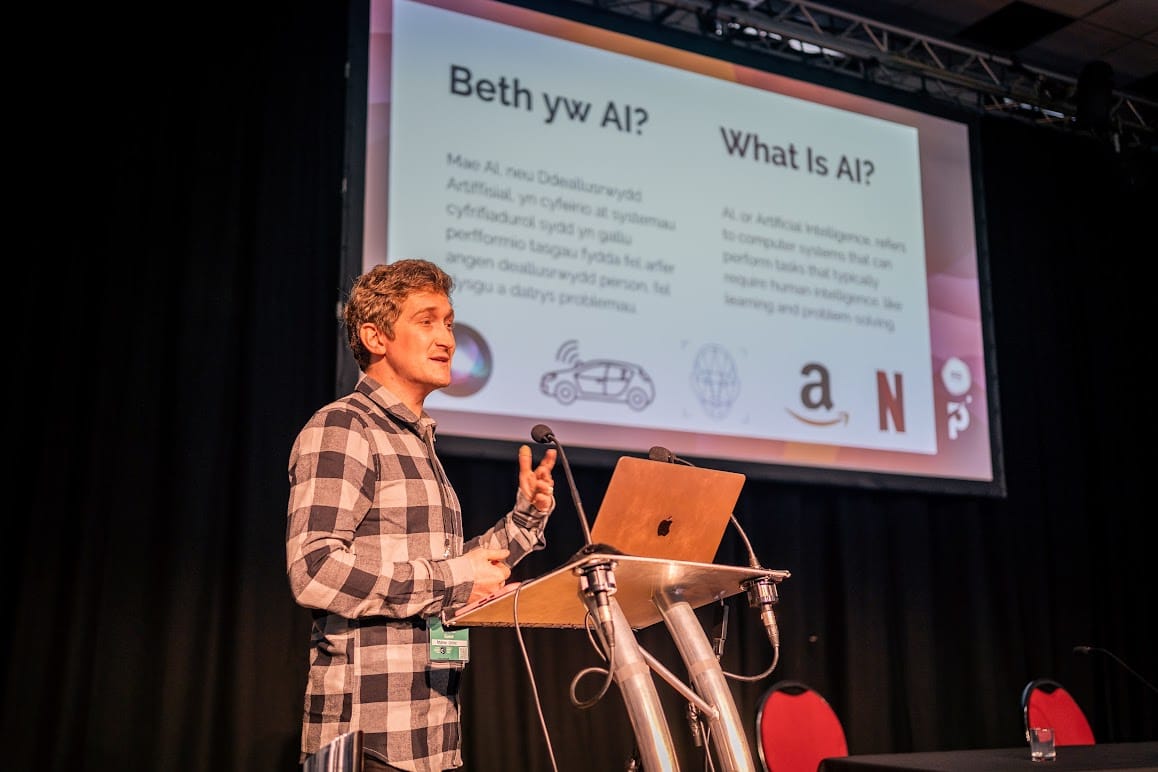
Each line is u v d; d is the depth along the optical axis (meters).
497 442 3.10
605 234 3.42
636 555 1.46
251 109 3.21
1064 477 4.37
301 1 3.35
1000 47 4.50
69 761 2.63
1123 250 4.77
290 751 2.86
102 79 3.03
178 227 3.04
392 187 3.12
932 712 3.78
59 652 2.68
